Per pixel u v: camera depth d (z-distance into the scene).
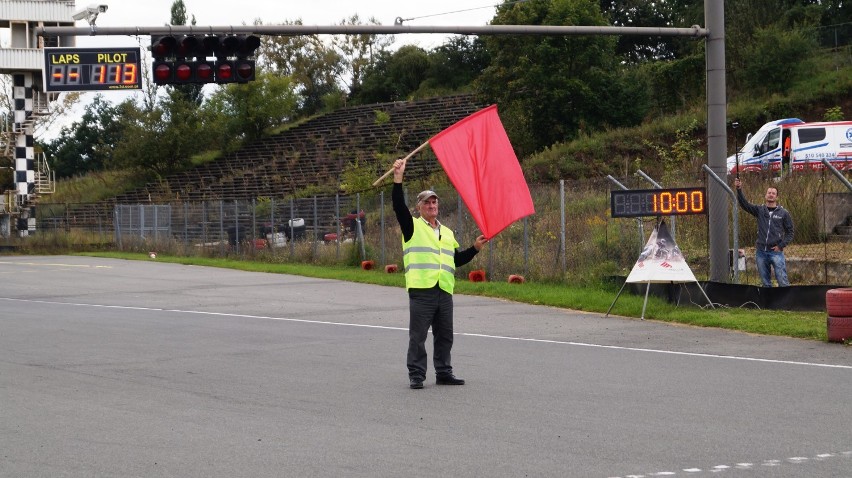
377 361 13.22
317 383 11.50
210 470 7.59
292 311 20.00
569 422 9.21
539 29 19.31
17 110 51.34
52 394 10.95
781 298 18.05
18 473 7.59
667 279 17.84
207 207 42.78
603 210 25.44
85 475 7.51
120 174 72.38
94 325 17.70
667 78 56.69
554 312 19.45
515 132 51.62
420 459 7.84
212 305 21.39
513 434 8.73
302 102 90.81
